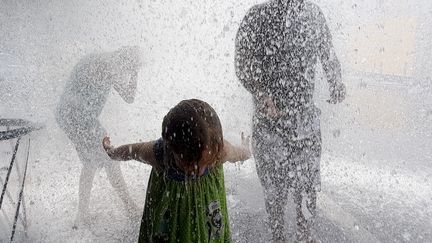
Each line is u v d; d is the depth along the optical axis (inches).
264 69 92.2
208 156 62.7
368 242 98.2
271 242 97.4
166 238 65.9
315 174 97.7
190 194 64.6
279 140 95.3
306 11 88.0
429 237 101.0
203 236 66.5
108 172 117.0
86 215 114.1
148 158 66.2
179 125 60.9
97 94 114.3
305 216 100.3
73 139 115.1
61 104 115.3
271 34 89.4
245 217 107.1
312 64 90.8
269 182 99.2
